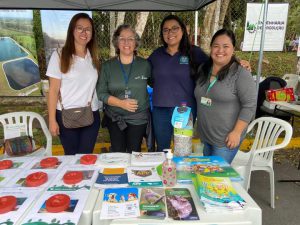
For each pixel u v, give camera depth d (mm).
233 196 1271
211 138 2146
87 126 2471
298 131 4965
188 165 1655
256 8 4883
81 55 2316
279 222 2432
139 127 2445
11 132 2543
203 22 5801
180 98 2453
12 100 5906
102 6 3443
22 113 2604
